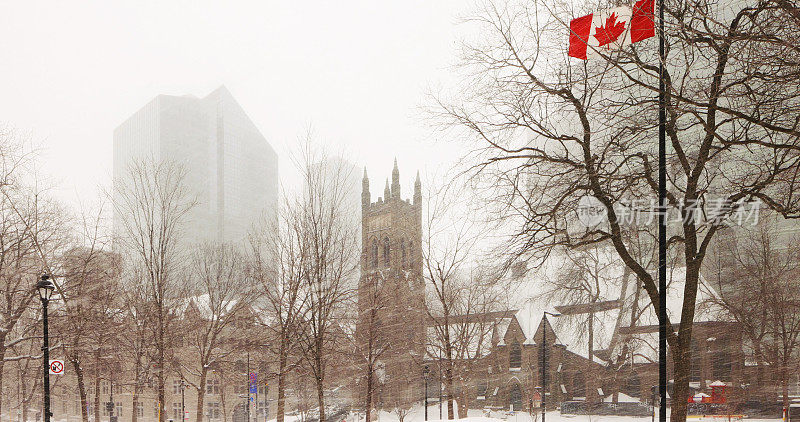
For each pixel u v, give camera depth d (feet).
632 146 25.82
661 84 21.26
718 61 20.94
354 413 34.47
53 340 60.39
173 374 67.41
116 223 53.52
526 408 53.98
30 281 59.26
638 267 26.61
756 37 17.28
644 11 21.07
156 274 53.06
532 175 28.68
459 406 41.16
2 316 59.21
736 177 25.09
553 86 26.68
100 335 59.41
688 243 24.77
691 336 24.71
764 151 24.58
